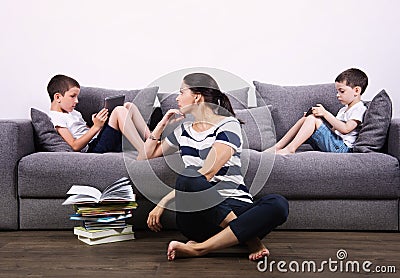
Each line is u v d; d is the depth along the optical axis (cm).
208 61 396
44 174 286
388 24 393
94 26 395
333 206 287
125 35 395
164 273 208
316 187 284
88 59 395
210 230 232
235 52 396
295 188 284
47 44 395
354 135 328
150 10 395
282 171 284
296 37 394
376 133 308
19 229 293
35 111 321
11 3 393
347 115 337
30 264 222
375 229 288
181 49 396
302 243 260
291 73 396
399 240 268
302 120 329
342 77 340
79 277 203
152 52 396
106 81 396
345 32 394
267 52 395
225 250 244
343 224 287
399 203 288
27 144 306
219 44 396
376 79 394
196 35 395
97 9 395
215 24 395
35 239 269
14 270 213
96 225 262
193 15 395
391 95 394
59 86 338
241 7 395
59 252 242
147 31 396
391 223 287
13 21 394
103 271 211
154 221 261
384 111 309
